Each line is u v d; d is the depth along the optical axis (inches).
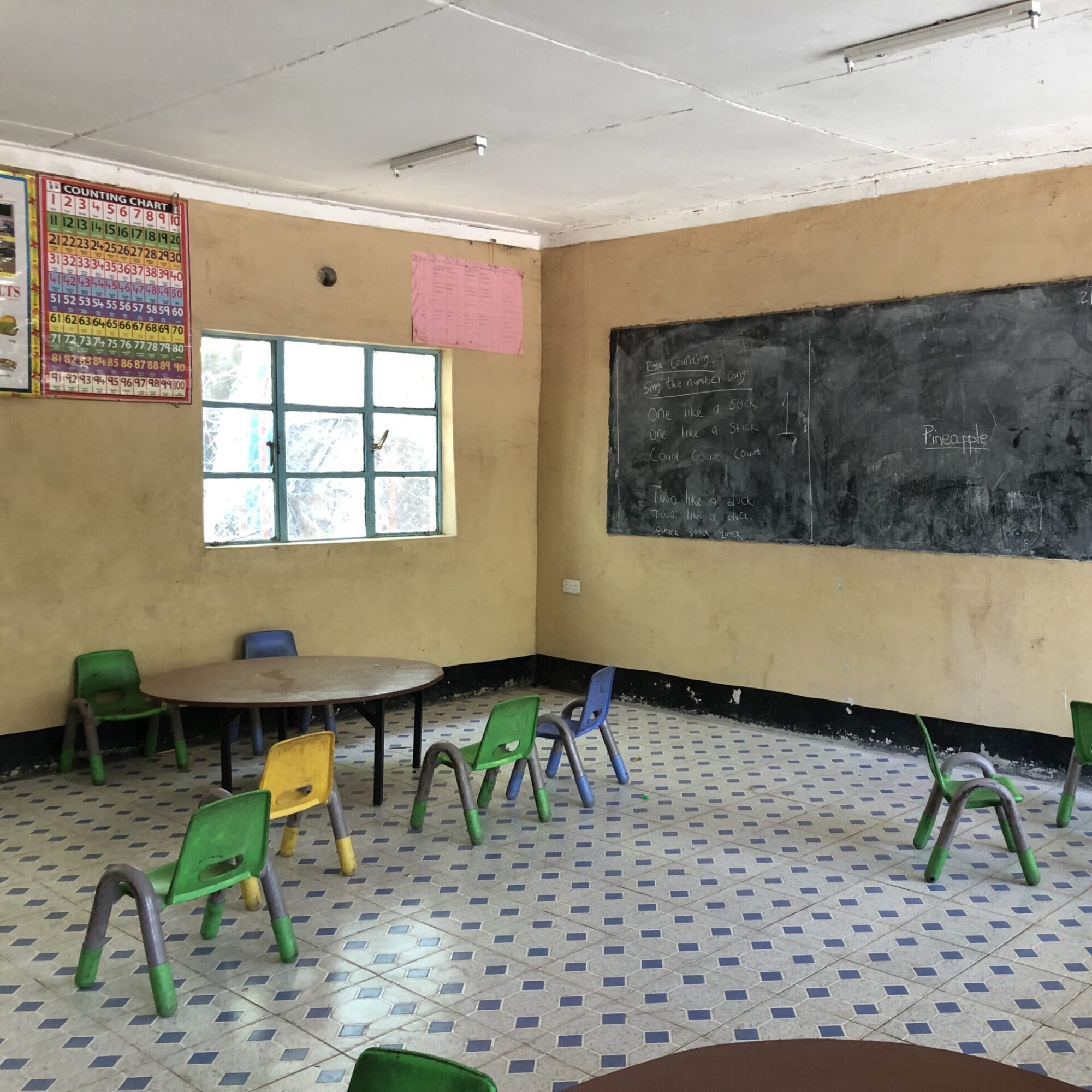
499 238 280.7
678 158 208.4
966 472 216.2
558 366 288.4
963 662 219.0
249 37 143.6
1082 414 200.2
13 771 207.5
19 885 158.1
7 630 204.8
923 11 135.7
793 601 244.8
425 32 141.9
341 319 250.7
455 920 145.5
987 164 209.0
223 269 229.8
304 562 247.3
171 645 227.1
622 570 277.4
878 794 201.3
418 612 270.2
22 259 200.4
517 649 294.8
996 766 215.6
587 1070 108.7
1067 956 134.8
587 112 177.6
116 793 200.2
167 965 120.4
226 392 237.3
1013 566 211.0
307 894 153.9
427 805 194.1
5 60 152.6
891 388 225.8
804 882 159.0
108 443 215.2
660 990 125.8
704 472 258.7
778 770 217.0
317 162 209.6
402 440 270.5
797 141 195.9
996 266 209.9
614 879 160.2
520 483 291.4
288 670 205.5
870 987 126.3
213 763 220.4
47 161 202.1
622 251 271.7
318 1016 120.0
